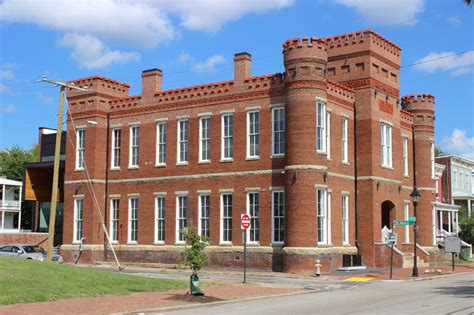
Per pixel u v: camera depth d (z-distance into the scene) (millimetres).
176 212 43938
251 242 39906
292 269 36688
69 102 49719
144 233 45406
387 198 44219
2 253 42188
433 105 52000
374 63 43719
